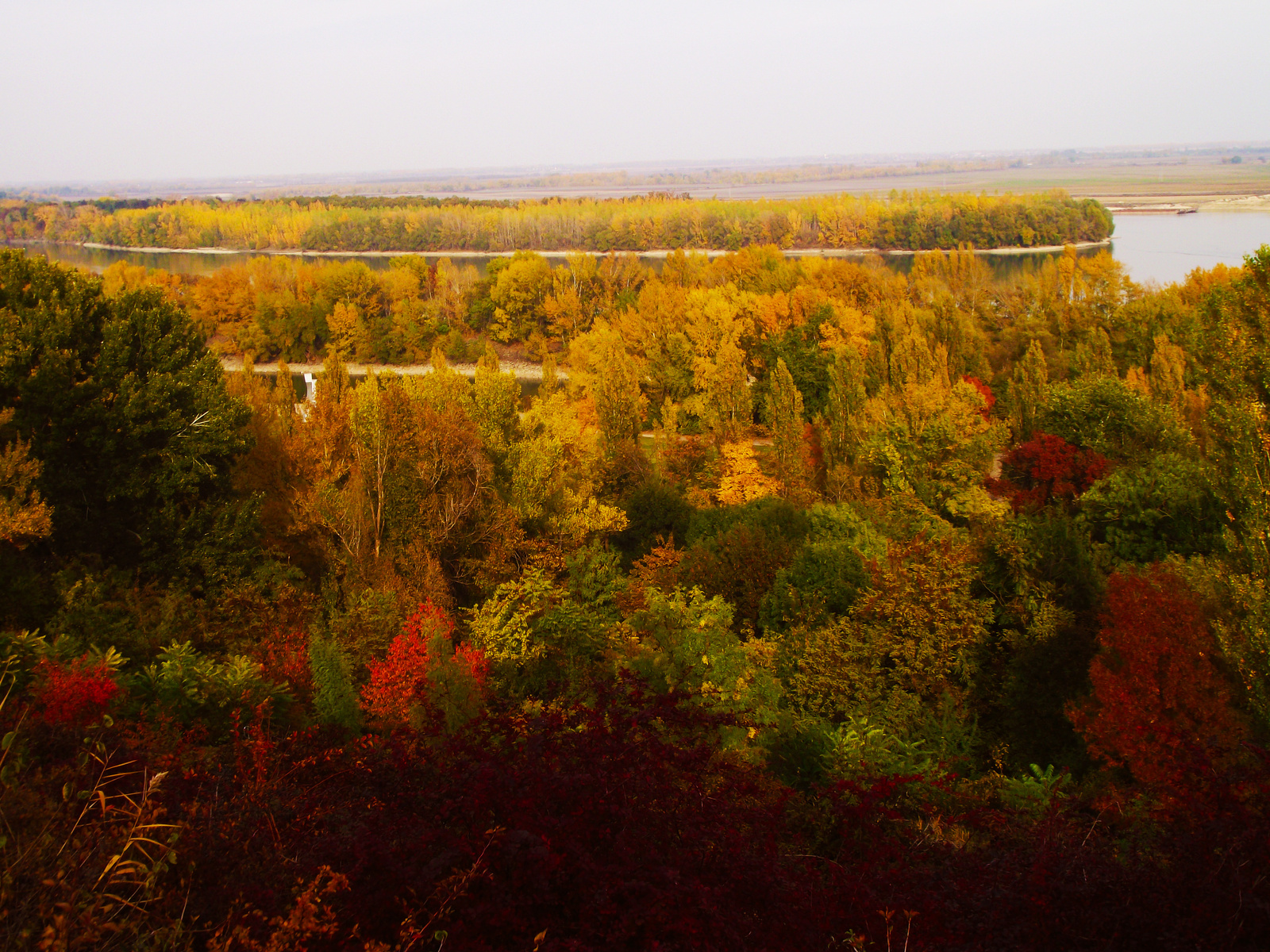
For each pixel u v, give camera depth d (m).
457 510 28.66
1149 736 15.66
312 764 6.55
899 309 67.88
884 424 46.50
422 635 16.19
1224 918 4.77
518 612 19.02
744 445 49.38
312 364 101.12
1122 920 4.90
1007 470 48.69
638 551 40.12
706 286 100.38
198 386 26.52
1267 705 16.23
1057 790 8.88
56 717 9.30
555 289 101.00
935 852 6.38
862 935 4.96
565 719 5.95
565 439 47.00
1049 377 63.97
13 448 21.81
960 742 17.14
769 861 5.23
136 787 5.59
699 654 15.55
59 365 23.19
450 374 38.41
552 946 4.21
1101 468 40.09
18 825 4.54
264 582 24.25
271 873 4.83
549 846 4.69
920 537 20.94
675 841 5.22
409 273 108.38
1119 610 16.89
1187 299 70.31
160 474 24.33
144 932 4.25
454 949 4.25
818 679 18.95
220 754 8.48
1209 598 19.38
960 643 19.44
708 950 4.30
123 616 18.62
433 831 4.78
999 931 5.01
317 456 32.69
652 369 74.38
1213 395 21.30
